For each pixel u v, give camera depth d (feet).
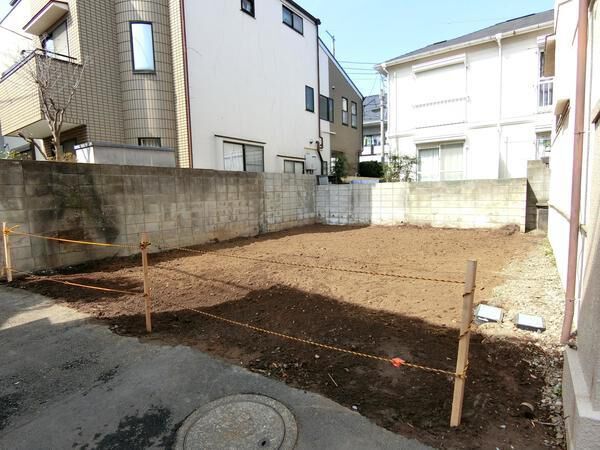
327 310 11.37
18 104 25.98
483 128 37.24
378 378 7.41
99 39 26.27
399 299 12.34
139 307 11.75
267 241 25.61
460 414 5.89
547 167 25.82
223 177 25.32
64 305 11.89
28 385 7.51
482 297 12.30
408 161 39.81
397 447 5.45
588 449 4.69
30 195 15.48
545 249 19.97
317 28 45.50
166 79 28.07
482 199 27.84
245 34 33.96
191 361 8.24
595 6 7.50
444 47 38.70
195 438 5.81
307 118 43.96
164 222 21.34
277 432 5.86
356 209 34.04
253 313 11.26
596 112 6.26
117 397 7.01
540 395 6.74
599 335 4.72
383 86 50.83
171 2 27.73
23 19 33.09
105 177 18.34
